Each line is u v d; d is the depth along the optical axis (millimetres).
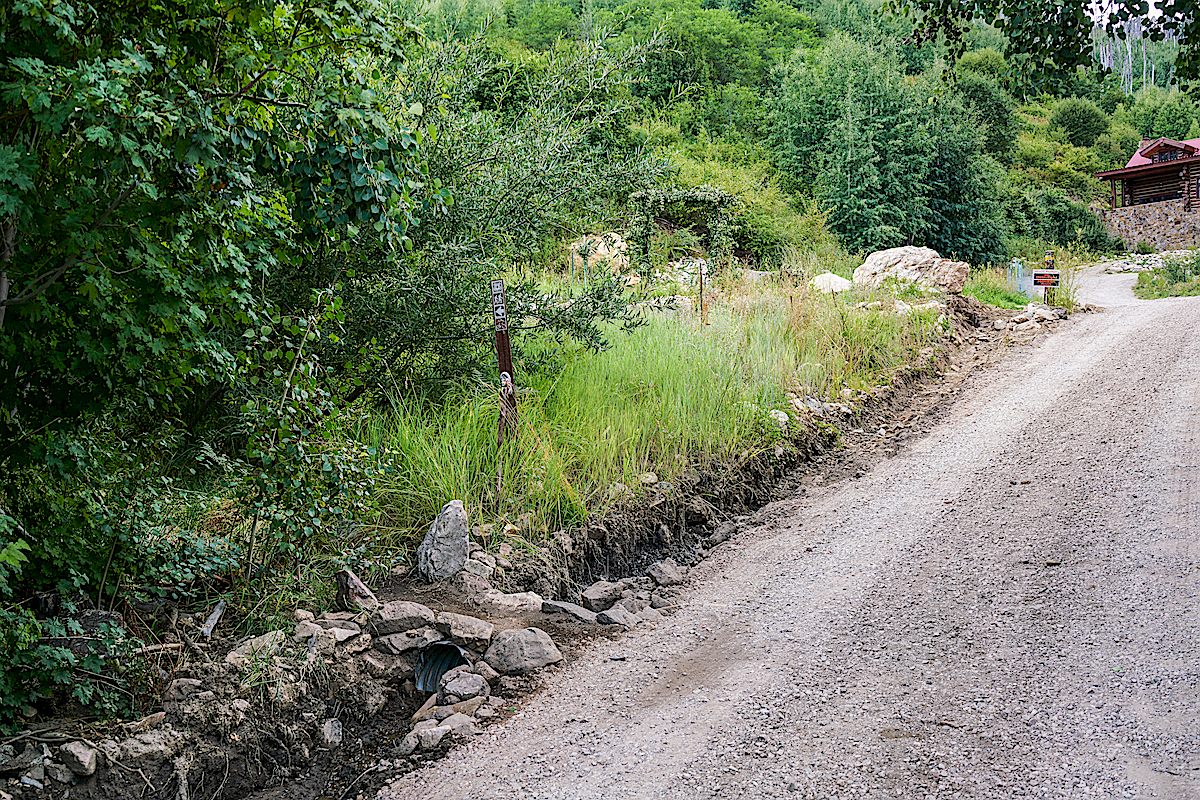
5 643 3729
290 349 4918
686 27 34938
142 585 4781
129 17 3805
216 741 4133
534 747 4367
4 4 3289
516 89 9711
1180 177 54562
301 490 4746
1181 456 8508
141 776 3846
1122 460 8547
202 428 6074
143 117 3299
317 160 4094
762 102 32969
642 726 4512
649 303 9883
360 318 7105
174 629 4684
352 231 4414
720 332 10664
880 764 4078
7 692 3803
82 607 4520
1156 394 10961
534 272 10516
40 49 3514
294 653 4637
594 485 7086
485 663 5074
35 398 4234
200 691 4270
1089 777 3904
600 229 9727
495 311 6875
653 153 9617
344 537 5621
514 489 6676
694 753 4234
